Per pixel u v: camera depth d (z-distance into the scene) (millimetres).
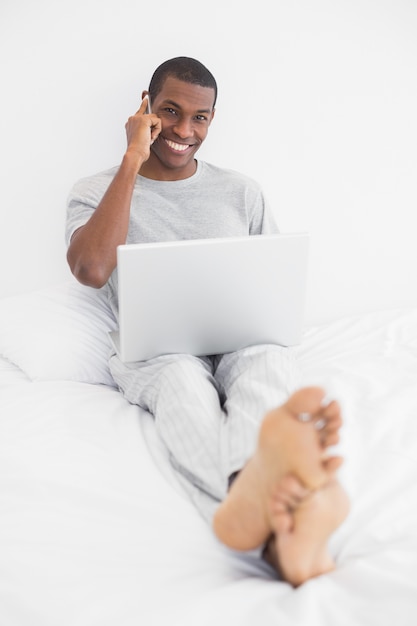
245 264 1296
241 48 1981
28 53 1837
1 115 1856
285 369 1330
